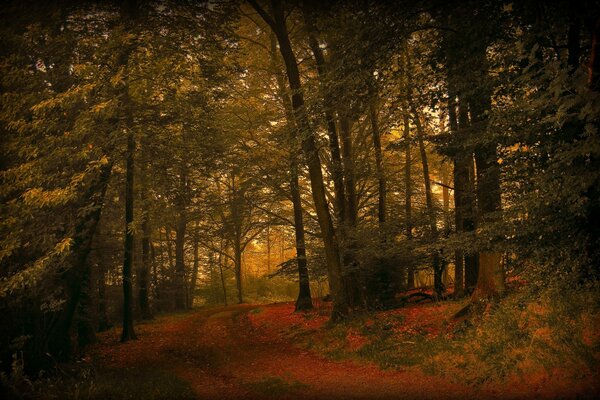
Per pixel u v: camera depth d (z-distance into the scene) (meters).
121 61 11.95
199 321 25.34
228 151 20.95
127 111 12.52
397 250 15.42
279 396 8.38
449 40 10.78
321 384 9.16
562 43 8.95
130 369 12.01
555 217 7.84
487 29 9.66
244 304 37.25
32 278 8.47
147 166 14.93
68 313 12.49
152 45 12.42
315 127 12.48
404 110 12.89
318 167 16.39
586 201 7.11
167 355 14.80
